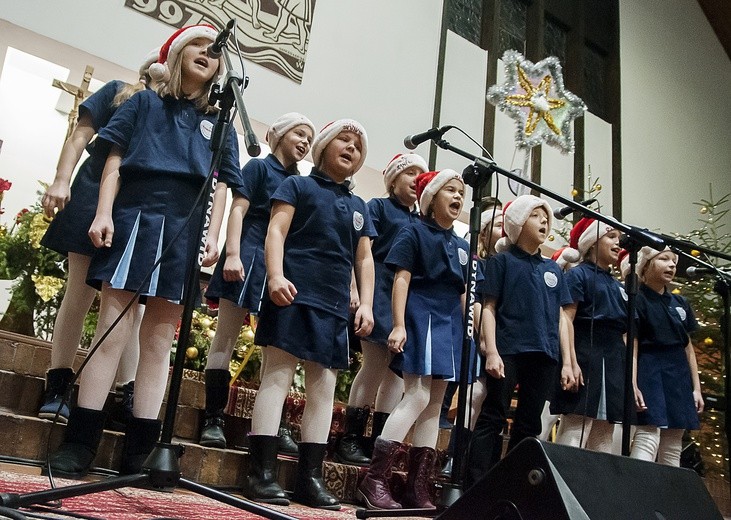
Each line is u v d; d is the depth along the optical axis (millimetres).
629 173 7887
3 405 2648
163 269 2297
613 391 3422
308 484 2561
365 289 2740
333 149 2812
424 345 2844
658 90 8555
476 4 7418
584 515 1209
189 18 4859
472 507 1322
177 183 2402
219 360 2973
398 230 3344
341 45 5688
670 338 3807
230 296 2891
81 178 2664
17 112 5148
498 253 3287
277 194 2639
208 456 2658
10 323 3348
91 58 4508
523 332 3070
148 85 2758
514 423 3166
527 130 6637
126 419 2746
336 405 3588
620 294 3646
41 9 4324
